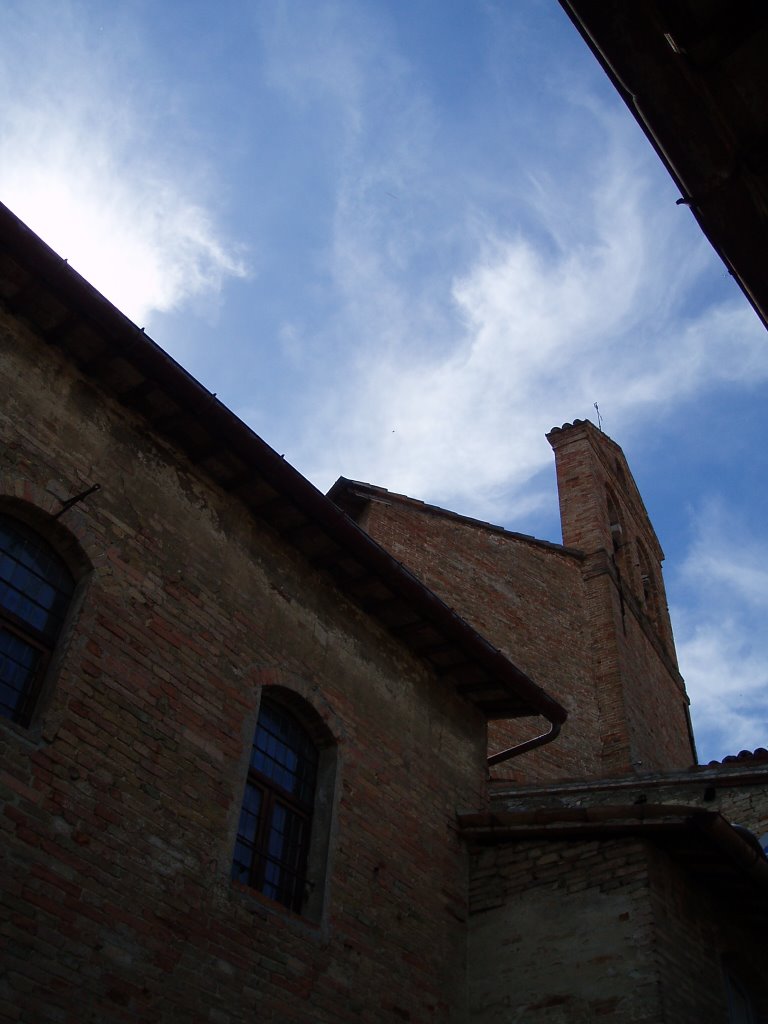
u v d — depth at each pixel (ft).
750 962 34.86
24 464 27.02
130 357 29.35
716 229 18.02
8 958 21.52
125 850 25.00
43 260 27.17
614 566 80.59
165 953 24.77
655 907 31.30
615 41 16.75
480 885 35.70
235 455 31.99
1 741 23.43
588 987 30.71
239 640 31.30
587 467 87.71
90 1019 22.53
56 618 26.89
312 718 33.14
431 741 37.68
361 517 65.16
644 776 42.47
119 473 29.73
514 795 42.24
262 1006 26.45
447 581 64.54
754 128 17.26
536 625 68.64
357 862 31.76
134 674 27.37
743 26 16.44
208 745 28.58
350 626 36.29
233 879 28.09
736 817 39.73
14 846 22.61
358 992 29.48
